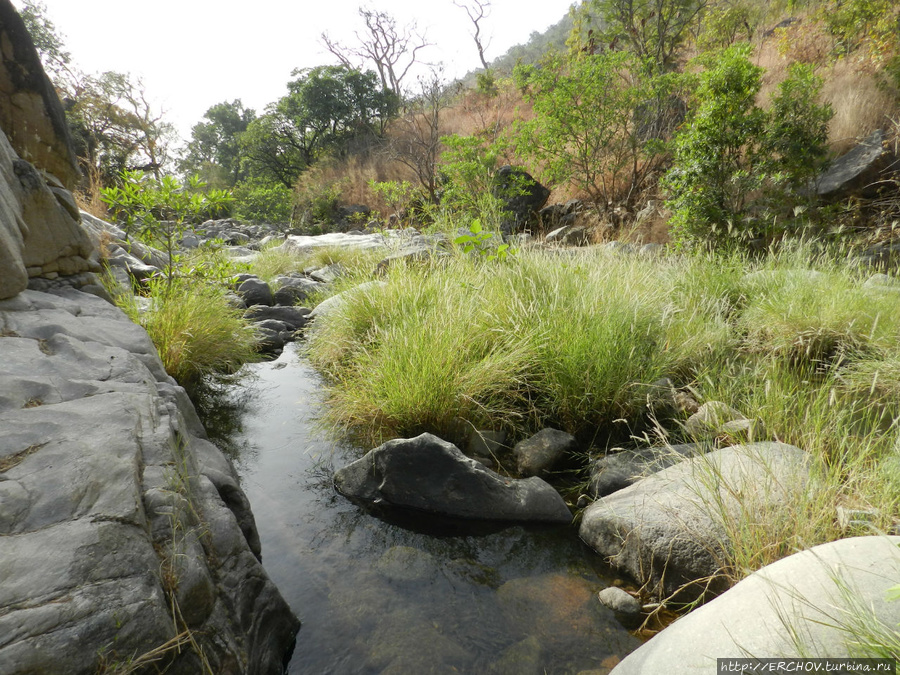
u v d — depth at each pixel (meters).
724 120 7.32
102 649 1.17
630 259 5.56
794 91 7.49
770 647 1.29
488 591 2.15
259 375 4.73
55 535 1.34
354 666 1.79
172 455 1.84
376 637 1.91
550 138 11.38
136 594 1.28
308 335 5.39
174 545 1.51
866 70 9.76
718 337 3.96
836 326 3.82
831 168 8.18
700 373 3.48
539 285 4.45
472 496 2.67
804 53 11.66
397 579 2.21
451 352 3.41
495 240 5.77
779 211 7.29
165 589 1.41
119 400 2.02
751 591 1.48
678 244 7.63
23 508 1.40
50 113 3.83
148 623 1.25
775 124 7.38
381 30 29.02
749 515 2.02
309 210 21.67
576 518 2.66
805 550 1.59
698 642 1.40
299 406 4.02
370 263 6.96
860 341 3.66
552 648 1.86
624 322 3.69
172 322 4.19
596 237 10.62
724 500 2.20
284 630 1.87
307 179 24.02
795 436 2.71
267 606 1.82
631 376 3.44
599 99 10.91
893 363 3.18
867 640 1.23
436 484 2.72
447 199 12.88
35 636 1.11
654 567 2.15
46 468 1.56
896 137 7.90
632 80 12.13
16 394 1.93
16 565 1.24
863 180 7.70
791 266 5.25
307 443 3.43
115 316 3.23
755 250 7.06
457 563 2.32
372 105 28.38
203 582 1.52
